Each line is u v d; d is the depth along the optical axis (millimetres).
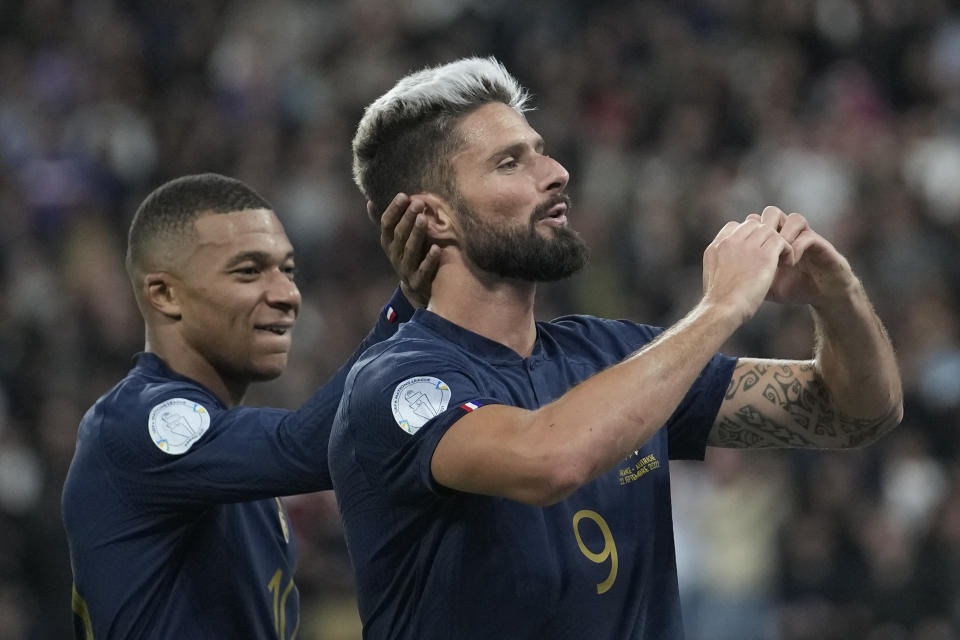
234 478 11430
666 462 10922
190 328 12547
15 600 29375
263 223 12578
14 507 30828
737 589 30391
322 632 25891
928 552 29938
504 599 9820
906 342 35500
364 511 10125
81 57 48219
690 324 9484
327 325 37281
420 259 10680
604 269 38625
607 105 44312
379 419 9680
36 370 35625
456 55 45750
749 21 47969
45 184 43969
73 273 40875
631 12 47531
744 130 43438
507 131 10336
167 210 12539
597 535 10188
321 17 49250
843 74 46531
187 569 12117
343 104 44438
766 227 10141
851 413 11102
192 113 46438
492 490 9164
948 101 45812
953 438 32938
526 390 10328
